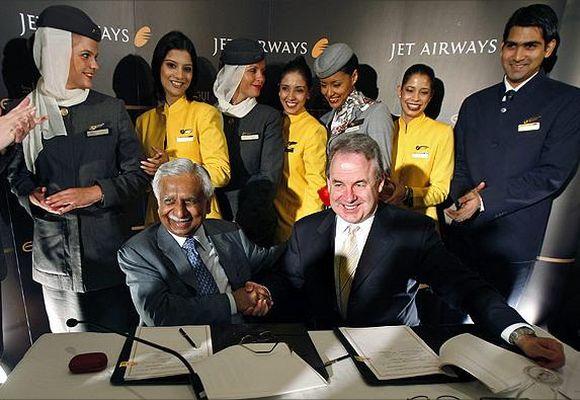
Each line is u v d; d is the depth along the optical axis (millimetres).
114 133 1972
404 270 1499
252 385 964
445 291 1420
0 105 1834
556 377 1014
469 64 2010
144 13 1912
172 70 1971
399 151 2119
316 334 1234
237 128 2082
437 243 1510
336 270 1556
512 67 1957
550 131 1946
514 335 1152
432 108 2064
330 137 2098
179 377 1006
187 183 1558
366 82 2051
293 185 2156
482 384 1012
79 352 1121
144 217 2090
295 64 2029
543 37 1894
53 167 1934
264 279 1615
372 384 1004
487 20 1964
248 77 2029
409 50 2020
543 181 1981
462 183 2100
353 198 1460
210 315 1434
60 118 1901
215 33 1971
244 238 1781
